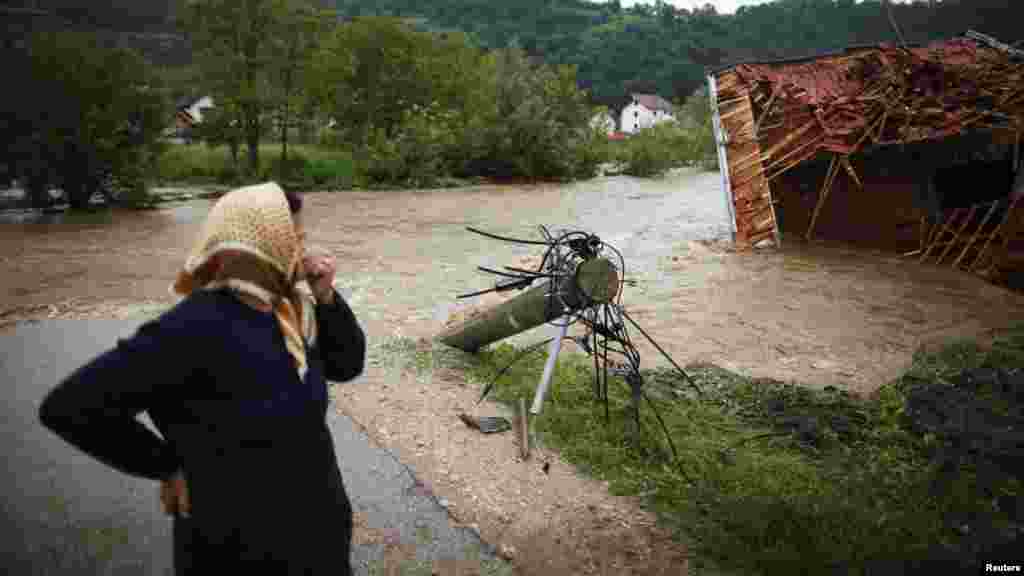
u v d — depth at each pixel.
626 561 3.46
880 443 4.89
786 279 11.05
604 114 35.06
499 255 12.49
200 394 1.66
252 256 1.73
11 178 16.97
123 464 1.59
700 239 14.99
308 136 34.31
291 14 24.50
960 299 9.97
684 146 37.09
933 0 17.61
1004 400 5.40
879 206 13.64
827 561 3.39
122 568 3.12
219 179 25.02
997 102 12.54
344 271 10.90
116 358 1.51
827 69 15.39
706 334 8.05
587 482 4.26
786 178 14.78
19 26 17.42
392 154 25.83
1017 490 4.01
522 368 6.17
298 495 1.76
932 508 4.00
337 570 1.89
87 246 12.48
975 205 12.23
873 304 9.57
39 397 5.01
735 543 3.62
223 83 23.80
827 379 6.69
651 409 5.37
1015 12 16.34
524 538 3.61
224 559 1.71
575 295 4.87
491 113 29.22
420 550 3.43
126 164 17.88
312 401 1.79
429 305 8.79
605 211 19.50
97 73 17.34
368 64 30.17
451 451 4.49
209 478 1.67
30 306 7.89
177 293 1.82
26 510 3.52
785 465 4.48
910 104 13.02
